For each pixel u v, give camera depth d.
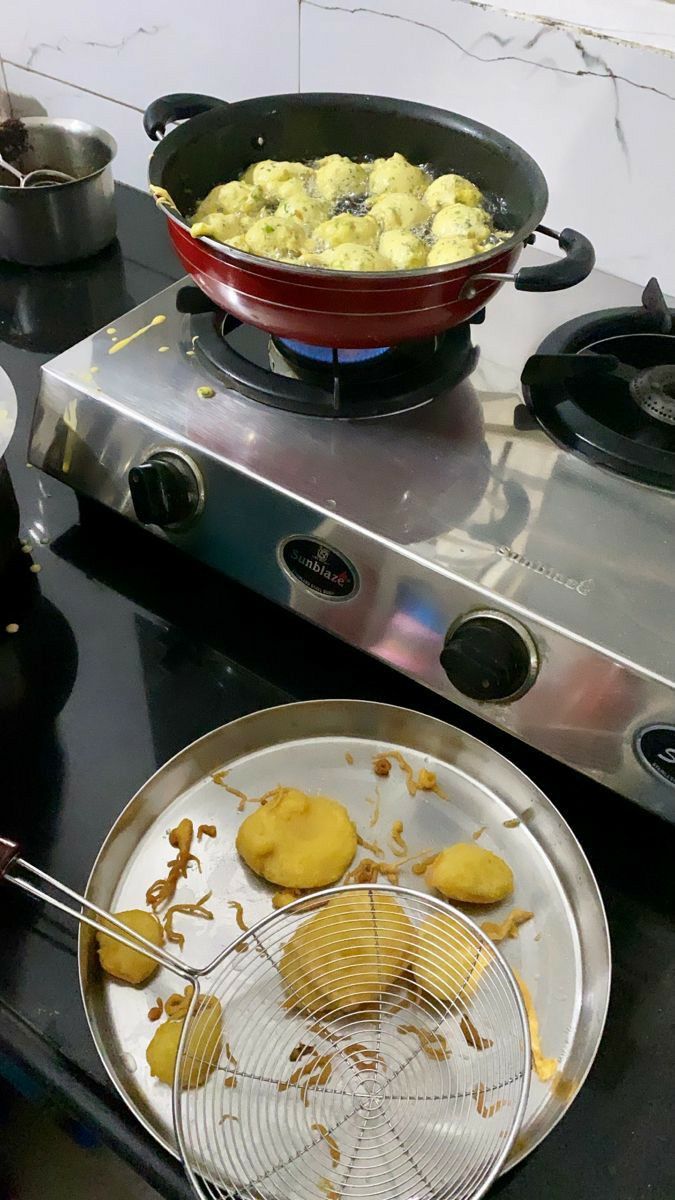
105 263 0.92
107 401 0.59
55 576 0.65
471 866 0.48
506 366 0.64
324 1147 0.40
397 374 0.62
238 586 0.65
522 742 0.55
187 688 0.58
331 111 0.66
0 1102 0.56
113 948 0.45
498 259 0.51
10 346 0.81
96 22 0.90
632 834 0.52
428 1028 0.44
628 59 0.65
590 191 0.74
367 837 0.51
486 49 0.71
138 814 0.51
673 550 0.51
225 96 0.88
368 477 0.55
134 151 0.99
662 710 0.45
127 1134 0.40
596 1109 0.42
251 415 0.58
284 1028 0.44
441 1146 0.40
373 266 0.55
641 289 0.74
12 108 1.06
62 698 0.57
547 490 0.55
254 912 0.48
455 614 0.50
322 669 0.60
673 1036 0.45
